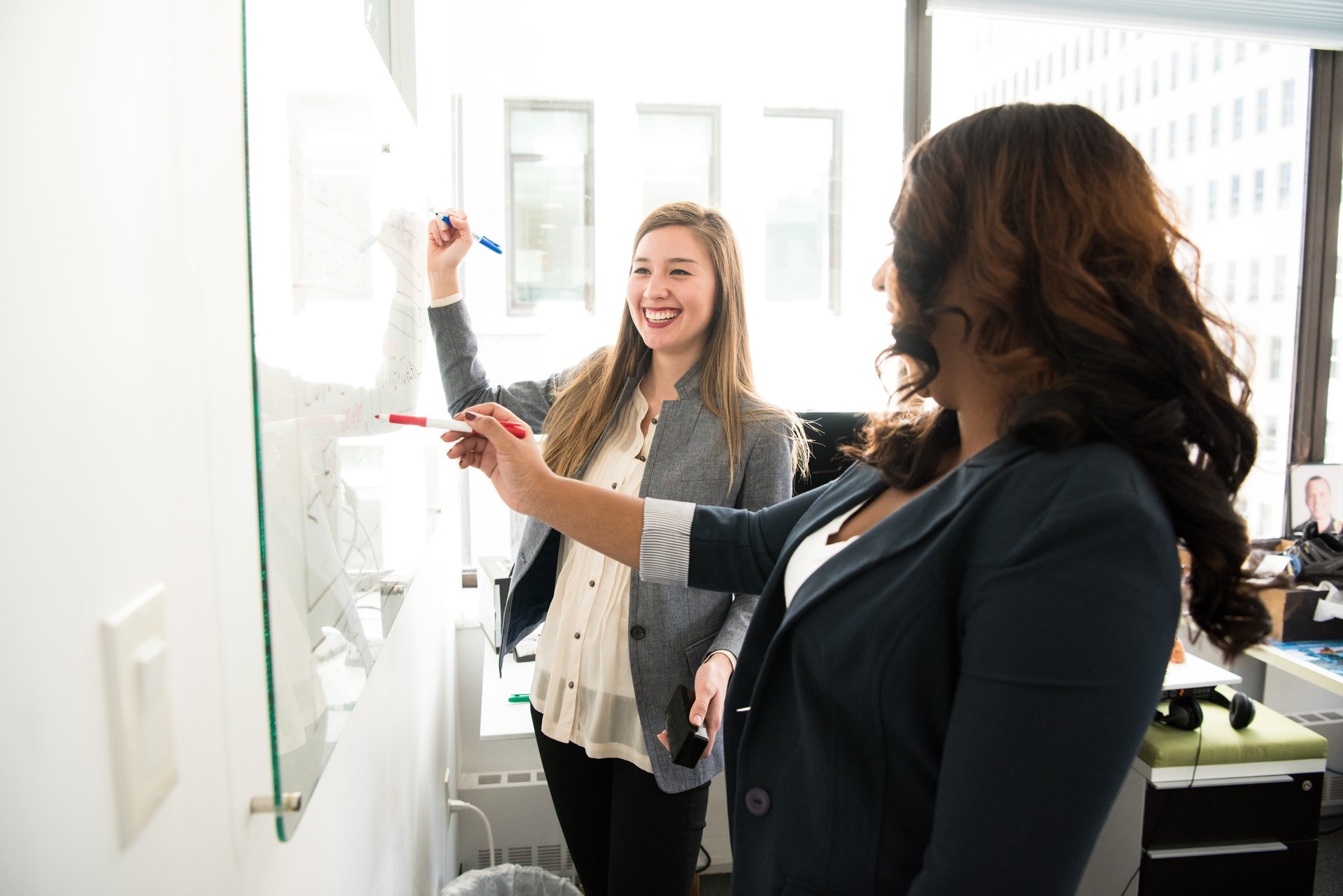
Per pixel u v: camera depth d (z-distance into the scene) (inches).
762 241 98.2
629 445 56.7
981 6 91.4
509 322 93.0
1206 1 93.8
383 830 41.3
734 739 30.9
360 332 33.1
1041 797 18.9
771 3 94.0
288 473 22.5
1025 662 19.2
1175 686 73.1
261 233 20.7
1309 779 72.0
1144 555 18.9
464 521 94.2
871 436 31.5
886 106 98.0
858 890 24.5
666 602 50.9
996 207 22.0
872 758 24.0
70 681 14.6
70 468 14.5
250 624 22.7
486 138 90.7
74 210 14.5
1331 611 83.7
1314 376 104.9
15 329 13.0
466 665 86.7
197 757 19.4
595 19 90.8
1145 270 21.2
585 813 55.9
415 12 61.5
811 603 25.3
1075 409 20.6
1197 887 70.9
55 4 13.9
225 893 20.9
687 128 94.6
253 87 20.4
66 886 14.5
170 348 18.1
